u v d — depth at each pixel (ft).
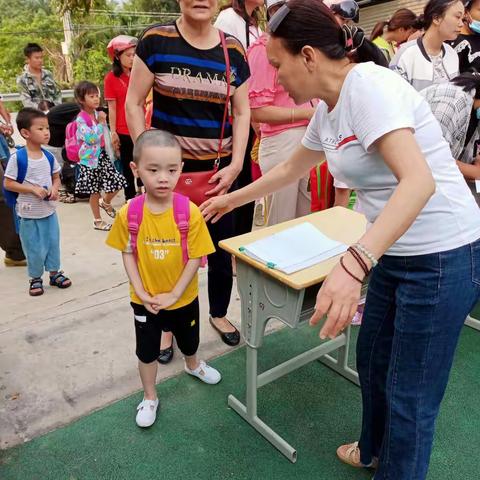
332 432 6.43
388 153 3.40
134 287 5.91
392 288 4.66
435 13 8.75
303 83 3.97
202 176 7.01
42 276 11.24
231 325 8.59
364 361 5.19
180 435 6.32
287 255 5.41
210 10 6.23
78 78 58.08
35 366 7.64
